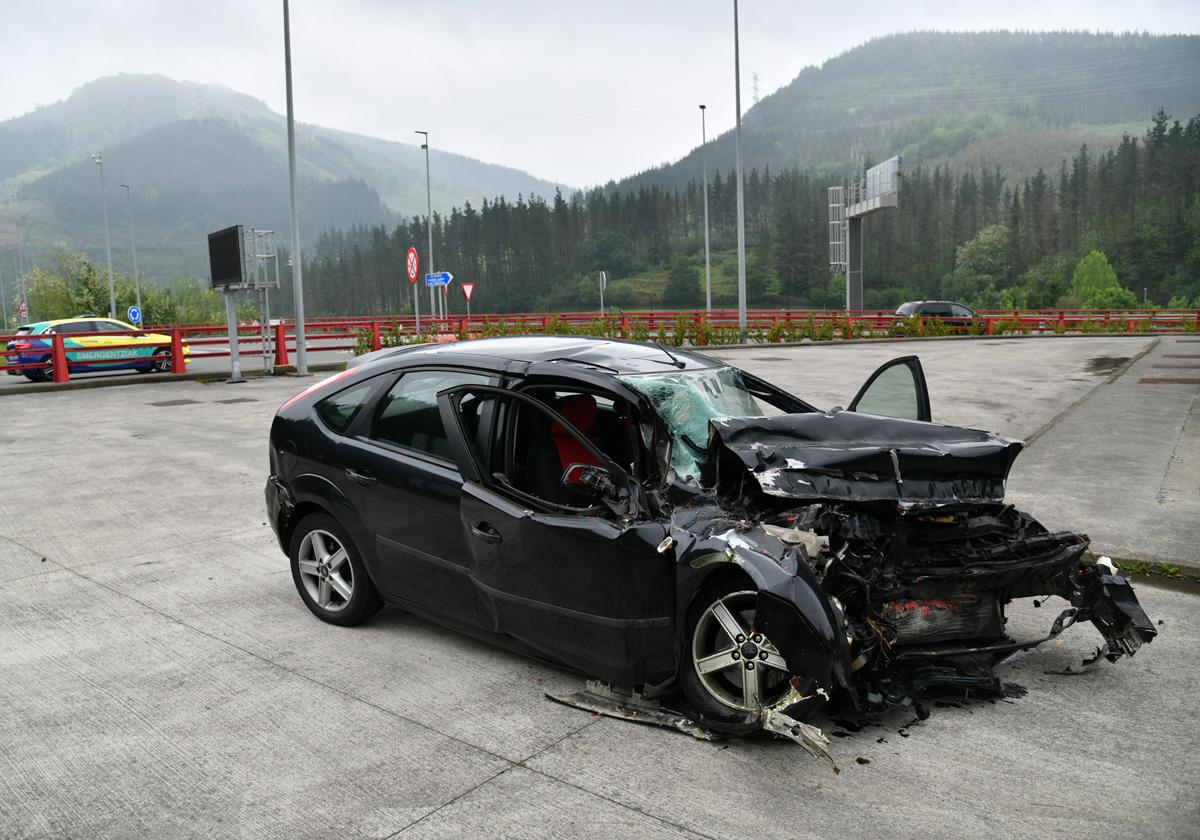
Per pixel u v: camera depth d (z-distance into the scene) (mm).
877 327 37281
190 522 7859
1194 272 188875
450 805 3395
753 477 4027
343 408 5203
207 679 4590
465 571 4547
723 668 3809
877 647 3797
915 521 4074
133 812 3381
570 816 3303
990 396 15672
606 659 4070
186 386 18938
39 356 20359
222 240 19547
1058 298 177375
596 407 4910
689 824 3240
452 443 4527
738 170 32875
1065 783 3520
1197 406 14148
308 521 5352
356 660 4820
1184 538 6719
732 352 27359
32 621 5461
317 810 3377
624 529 3920
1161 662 4719
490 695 4371
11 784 3592
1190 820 3264
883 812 3309
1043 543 4312
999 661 4395
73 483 9461
